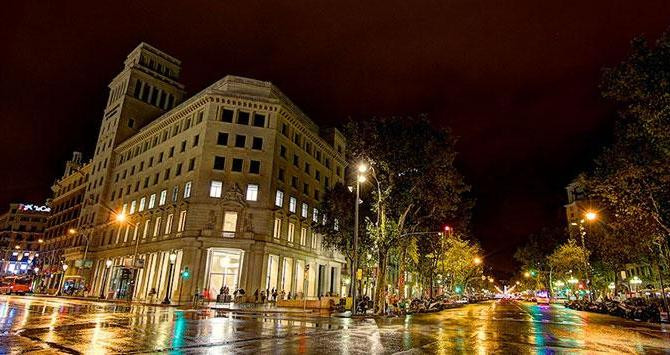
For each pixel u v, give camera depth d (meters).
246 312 27.28
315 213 56.31
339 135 66.44
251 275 43.09
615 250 42.38
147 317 19.59
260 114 49.56
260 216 45.47
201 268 42.59
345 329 17.16
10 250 124.19
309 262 53.28
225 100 48.53
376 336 14.69
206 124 47.47
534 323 23.91
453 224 50.16
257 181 46.66
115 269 55.47
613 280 59.78
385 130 33.22
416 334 15.84
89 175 72.44
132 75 68.81
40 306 25.27
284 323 19.22
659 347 13.53
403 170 33.38
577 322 25.83
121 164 63.53
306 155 55.91
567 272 66.88
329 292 53.72
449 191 35.84
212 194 45.41
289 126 52.50
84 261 57.09
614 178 23.61
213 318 20.64
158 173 53.56
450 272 68.19
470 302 82.12
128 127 67.00
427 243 52.25
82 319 16.95
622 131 23.94
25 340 10.48
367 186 48.91
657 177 21.98
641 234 29.91
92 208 66.44
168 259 46.00
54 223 83.62
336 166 64.56
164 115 55.00
